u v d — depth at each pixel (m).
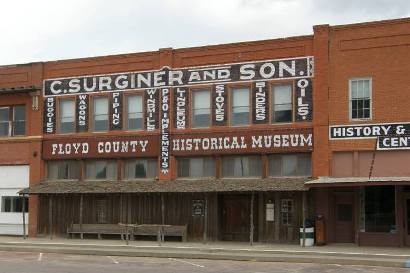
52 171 33.72
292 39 29.16
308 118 28.56
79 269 20.23
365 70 27.72
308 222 27.39
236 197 29.98
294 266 21.42
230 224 30.00
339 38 28.28
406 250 24.92
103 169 32.66
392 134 27.00
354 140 27.61
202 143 30.42
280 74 29.27
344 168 27.80
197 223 30.05
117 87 32.38
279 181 28.19
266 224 28.92
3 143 34.75
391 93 27.20
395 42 27.31
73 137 33.06
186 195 30.31
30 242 29.47
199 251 25.61
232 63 30.22
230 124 30.06
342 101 27.98
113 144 32.19
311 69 28.72
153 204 30.92
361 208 27.31
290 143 28.75
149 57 31.88
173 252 25.16
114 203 31.69
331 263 22.34
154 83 31.61
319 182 26.08
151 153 31.34
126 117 32.16
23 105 34.72
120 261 23.25
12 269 20.17
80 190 31.02
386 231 26.83
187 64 31.09
